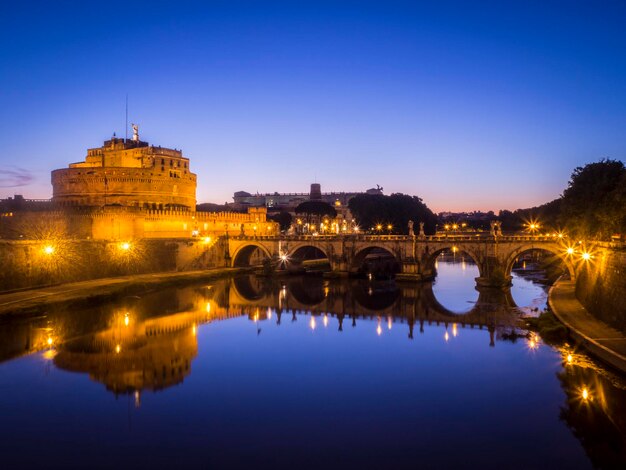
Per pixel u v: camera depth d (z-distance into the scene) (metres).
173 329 80.94
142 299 108.69
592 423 43.97
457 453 39.53
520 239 122.12
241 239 168.62
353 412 47.19
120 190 181.62
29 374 57.66
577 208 110.31
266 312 97.38
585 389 50.97
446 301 107.69
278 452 40.00
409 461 38.50
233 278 153.00
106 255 127.38
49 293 97.31
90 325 81.50
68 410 48.06
